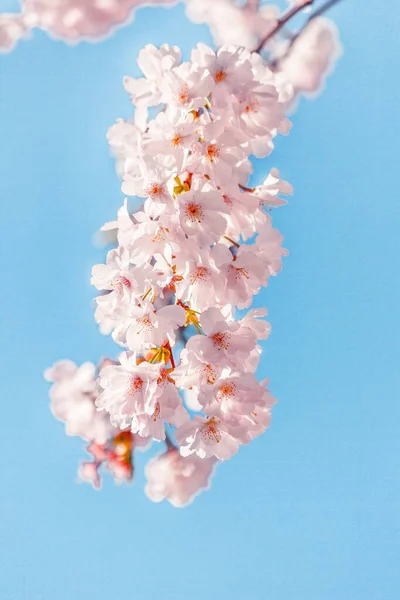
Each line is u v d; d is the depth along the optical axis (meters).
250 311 0.73
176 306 0.70
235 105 0.70
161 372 0.71
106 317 0.71
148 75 0.72
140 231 0.70
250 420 0.71
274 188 0.73
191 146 0.70
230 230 0.73
